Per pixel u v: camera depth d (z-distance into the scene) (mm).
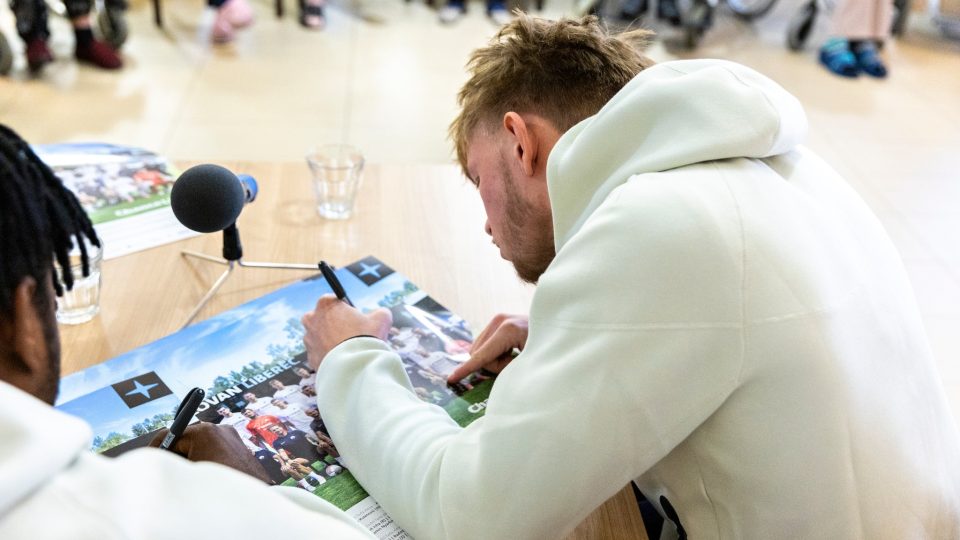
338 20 4363
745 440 786
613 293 750
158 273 1223
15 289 506
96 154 1493
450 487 807
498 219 1045
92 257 1089
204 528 421
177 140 3064
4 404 413
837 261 827
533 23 1004
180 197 1065
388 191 1481
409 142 3230
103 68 3549
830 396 774
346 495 900
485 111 1001
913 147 3488
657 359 738
